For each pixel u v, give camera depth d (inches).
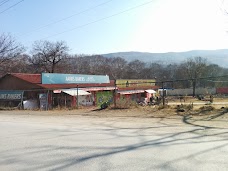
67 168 206.7
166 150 244.1
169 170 190.7
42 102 1059.9
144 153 236.7
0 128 426.9
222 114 473.1
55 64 2691.9
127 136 315.6
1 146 289.7
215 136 297.4
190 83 3730.3
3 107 969.5
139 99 1588.3
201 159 213.0
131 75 3826.3
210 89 3068.4
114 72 3614.7
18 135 351.9
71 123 459.8
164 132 332.8
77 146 274.1
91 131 361.4
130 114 558.9
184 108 569.9
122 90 1477.6
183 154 228.8
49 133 357.1
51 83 1176.8
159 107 607.8
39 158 237.8
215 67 3833.7
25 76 1225.4
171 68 4180.6
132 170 194.2
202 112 510.3
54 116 601.0
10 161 233.1
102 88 1332.4
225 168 190.4
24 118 581.0
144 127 382.3
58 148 269.3
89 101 1254.9
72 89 1168.2
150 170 192.4
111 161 217.8
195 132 325.1
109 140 296.4
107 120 486.9
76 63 3403.1
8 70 2096.5
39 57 2645.2
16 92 1072.2
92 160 223.3
